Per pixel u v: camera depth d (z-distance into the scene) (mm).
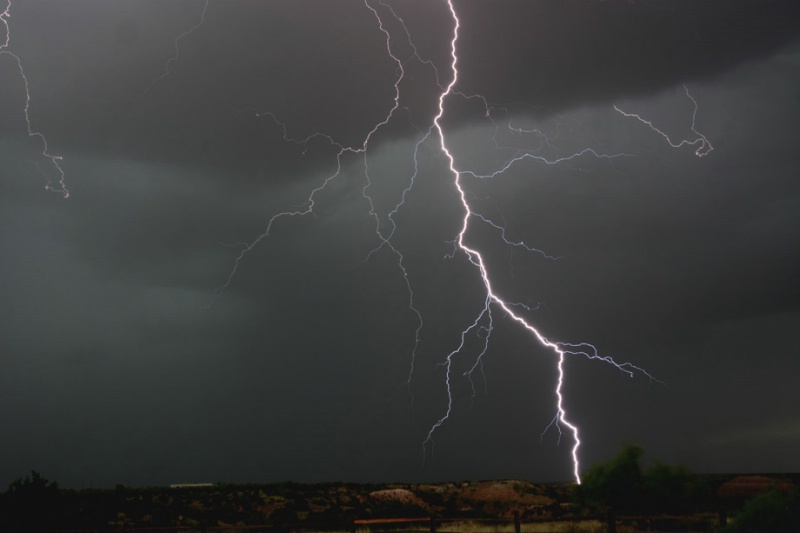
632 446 27516
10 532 29250
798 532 20375
